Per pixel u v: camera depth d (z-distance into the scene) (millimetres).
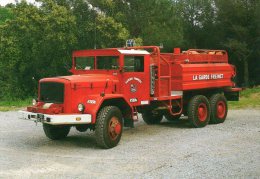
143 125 12789
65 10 26578
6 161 8086
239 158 8031
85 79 9367
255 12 34719
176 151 8773
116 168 7441
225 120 13633
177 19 32000
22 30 28047
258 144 9406
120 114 9500
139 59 10562
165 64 11586
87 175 7012
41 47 27438
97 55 10406
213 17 39531
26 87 30016
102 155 8539
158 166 7516
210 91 13312
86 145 9672
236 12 36281
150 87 10898
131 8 29297
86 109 9008
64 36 26141
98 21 26812
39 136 11000
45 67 29266
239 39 36844
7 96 29125
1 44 28141
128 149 9086
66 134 10492
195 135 10719
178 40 31250
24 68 28938
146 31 28875
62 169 7434
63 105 9078
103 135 9055
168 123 13203
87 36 27562
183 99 12367
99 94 9469
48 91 9398
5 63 28641
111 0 27938
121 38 25938
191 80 11977
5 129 12234
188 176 6820
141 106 11234
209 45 40062
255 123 12820
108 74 10188
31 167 7598
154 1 29625
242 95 22906
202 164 7590
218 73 13172
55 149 9242
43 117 8898
